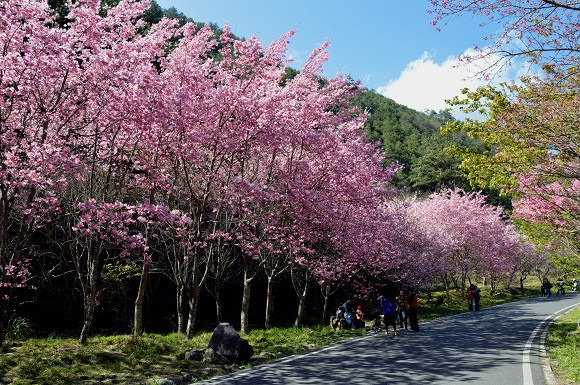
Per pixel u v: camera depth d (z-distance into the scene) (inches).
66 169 341.4
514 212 581.3
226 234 525.0
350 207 687.1
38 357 363.3
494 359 391.5
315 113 560.7
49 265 711.1
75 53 354.6
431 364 369.1
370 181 674.8
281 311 1074.7
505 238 1651.1
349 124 644.7
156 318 869.2
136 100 363.3
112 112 388.5
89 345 461.1
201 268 844.0
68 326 751.1
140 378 335.6
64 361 361.1
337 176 580.4
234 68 534.9
